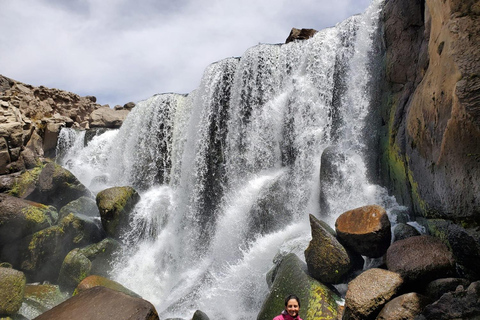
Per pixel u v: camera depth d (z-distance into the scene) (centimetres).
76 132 1992
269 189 1038
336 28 1088
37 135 1833
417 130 640
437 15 589
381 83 873
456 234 530
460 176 515
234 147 1249
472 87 488
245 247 1015
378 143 854
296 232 875
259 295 795
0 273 852
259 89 1242
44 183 1322
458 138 514
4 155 1533
